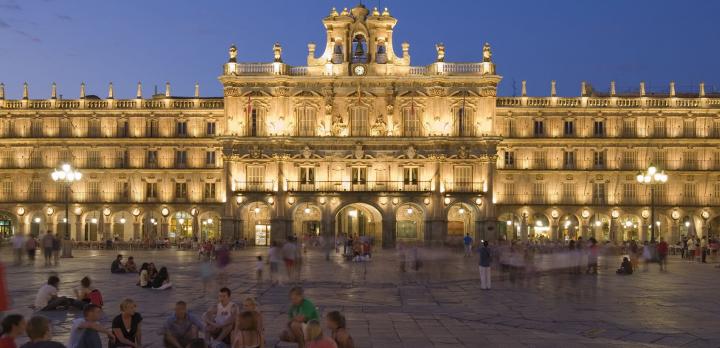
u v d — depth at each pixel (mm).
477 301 37750
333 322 18188
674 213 105438
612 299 38281
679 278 50969
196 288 43719
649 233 105938
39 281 46750
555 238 106250
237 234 101188
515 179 107375
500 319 31281
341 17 103000
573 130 107875
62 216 108125
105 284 45281
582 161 107125
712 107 106312
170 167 108312
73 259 70688
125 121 109562
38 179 108938
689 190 106250
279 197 100750
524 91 109250
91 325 19938
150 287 43156
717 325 29547
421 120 101812
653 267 62531
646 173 78000
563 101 108188
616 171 106250
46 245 61281
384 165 101125
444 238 99812
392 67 103000
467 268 61062
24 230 108312
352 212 106438
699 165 106125
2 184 109000
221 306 22297
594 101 108062
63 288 42719
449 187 101062
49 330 16312
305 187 101500
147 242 97812
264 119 102188
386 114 101875
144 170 108312
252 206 104188
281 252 50094
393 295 40594
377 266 63031
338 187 101000
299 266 49562
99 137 108688
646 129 107062
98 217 108812
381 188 100938
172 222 108875
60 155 109188
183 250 94812
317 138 100812
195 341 17422
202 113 109062
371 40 103562
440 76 101062
